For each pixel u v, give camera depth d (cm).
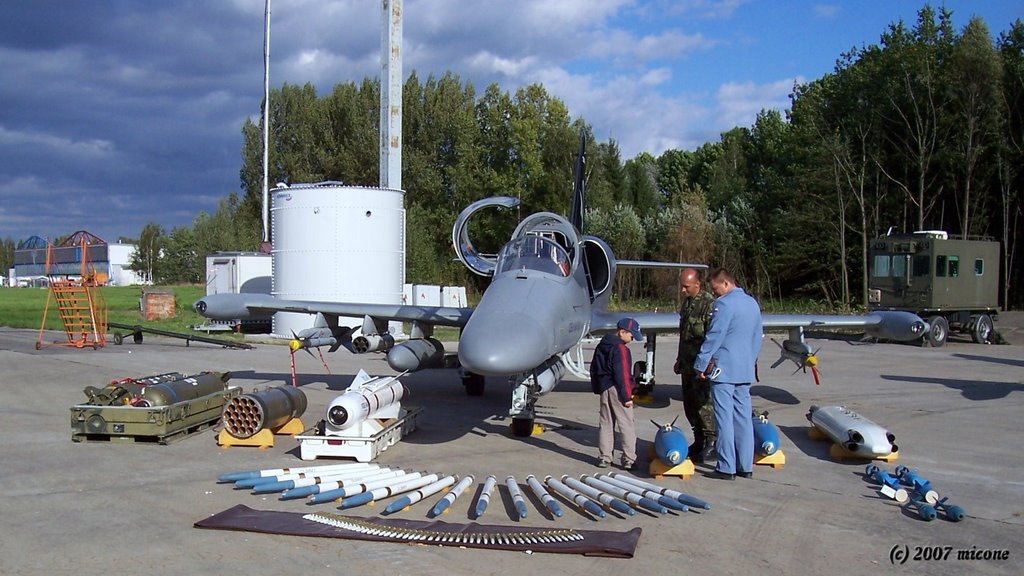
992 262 2519
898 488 721
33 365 1695
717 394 777
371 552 550
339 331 1230
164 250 9675
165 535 584
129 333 2536
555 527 611
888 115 3906
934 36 4159
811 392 1384
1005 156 3525
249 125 5509
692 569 523
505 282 977
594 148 5200
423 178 5125
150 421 915
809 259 4084
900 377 1605
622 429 803
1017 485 755
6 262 16100
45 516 632
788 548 568
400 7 2466
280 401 936
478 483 750
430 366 1134
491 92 5406
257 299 1252
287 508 657
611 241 4469
